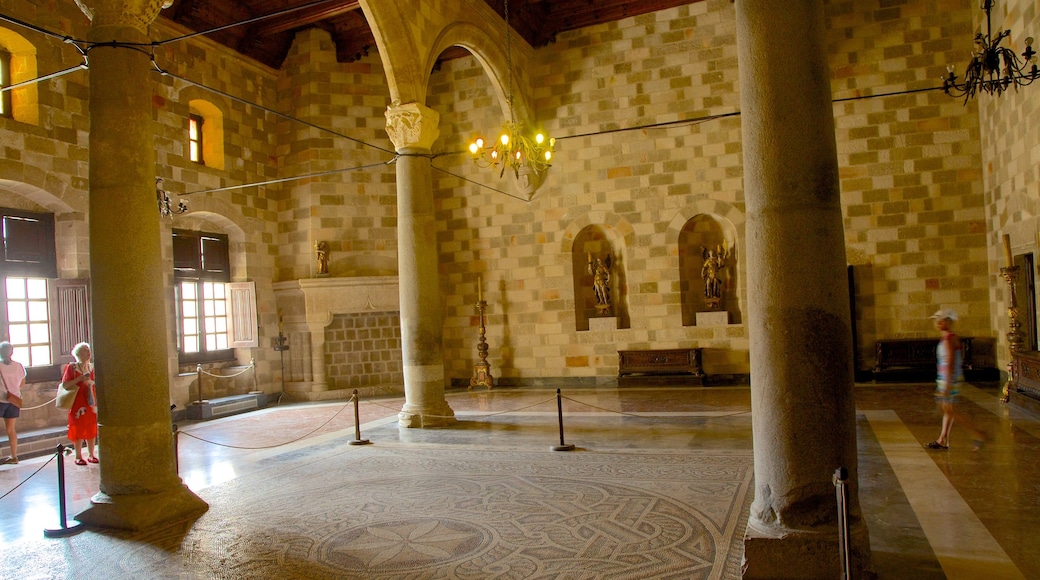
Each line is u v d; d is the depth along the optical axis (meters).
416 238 13.12
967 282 15.74
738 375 17.25
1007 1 13.23
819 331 4.80
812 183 4.85
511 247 19.27
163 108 15.65
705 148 17.53
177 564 6.09
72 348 13.53
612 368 18.28
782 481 4.85
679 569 5.40
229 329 17.33
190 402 16.08
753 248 5.07
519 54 17.98
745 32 5.14
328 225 18.44
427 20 13.62
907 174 16.12
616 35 18.28
